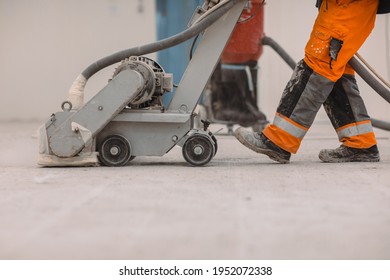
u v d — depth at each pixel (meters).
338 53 4.18
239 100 7.83
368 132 4.62
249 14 7.23
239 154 5.45
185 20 10.71
